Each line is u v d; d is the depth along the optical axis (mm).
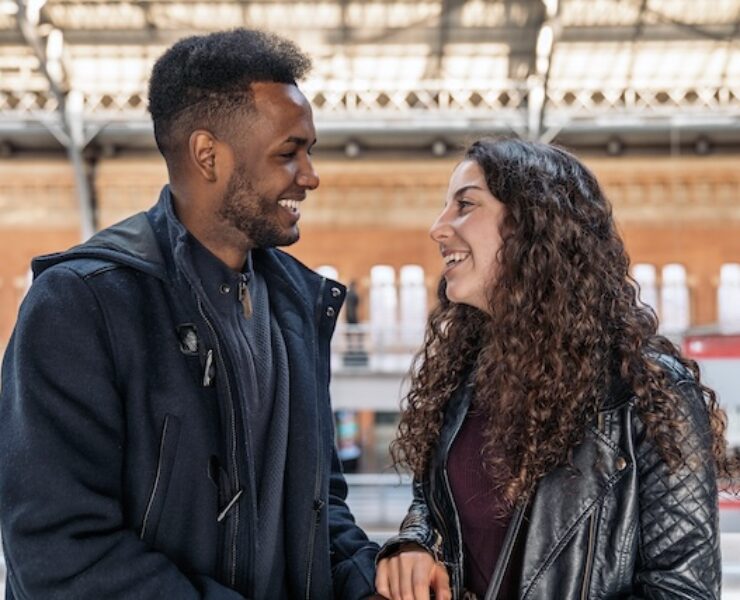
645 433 1771
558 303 1867
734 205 23406
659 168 23156
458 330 2186
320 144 22812
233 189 1762
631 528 1751
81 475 1604
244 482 1763
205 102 1738
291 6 17078
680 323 23547
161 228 1823
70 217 23531
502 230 1959
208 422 1751
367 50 18531
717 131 21391
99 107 19859
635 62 18938
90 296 1677
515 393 1870
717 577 1732
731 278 23547
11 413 1624
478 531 1927
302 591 1867
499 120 19672
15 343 1647
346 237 24172
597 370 1836
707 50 18516
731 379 14164
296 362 1925
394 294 24125
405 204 23922
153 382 1710
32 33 17312
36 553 1544
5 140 22359
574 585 1759
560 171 1980
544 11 17172
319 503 1896
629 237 23734
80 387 1624
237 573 1756
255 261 2012
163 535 1706
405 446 2160
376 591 1896
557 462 1797
